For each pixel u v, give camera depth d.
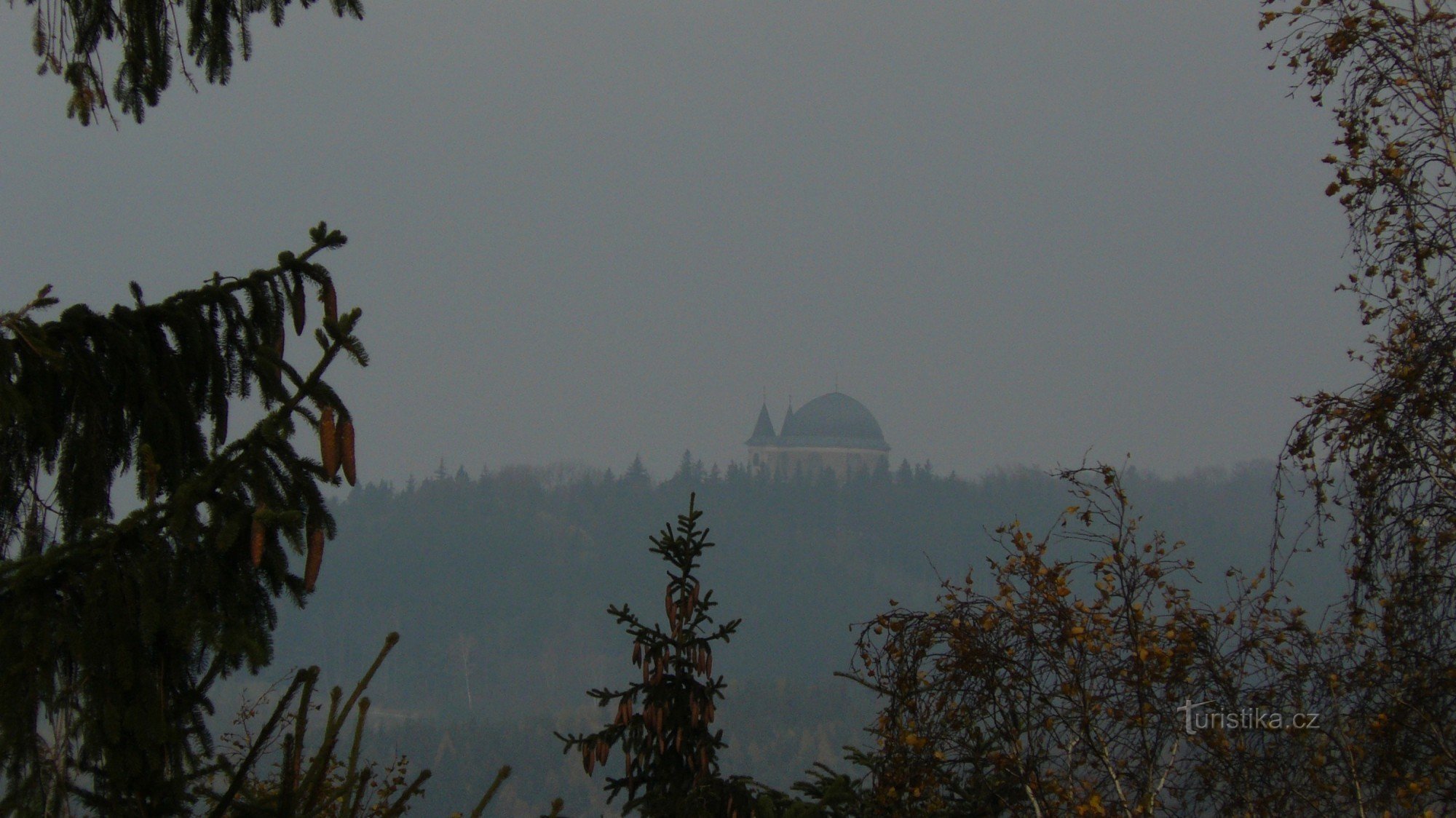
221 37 23.83
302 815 16.11
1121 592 31.56
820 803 27.91
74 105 22.73
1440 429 27.98
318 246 22.00
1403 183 29.39
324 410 17.55
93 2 22.08
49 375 18.69
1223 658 30.67
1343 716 29.30
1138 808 29.91
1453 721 27.03
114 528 16.48
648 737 35.00
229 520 16.27
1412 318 29.41
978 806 31.95
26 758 15.25
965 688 31.25
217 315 20.89
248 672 17.00
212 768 16.75
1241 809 29.70
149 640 15.67
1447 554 27.48
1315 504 29.73
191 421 20.08
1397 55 29.81
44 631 15.49
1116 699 30.86
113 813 15.84
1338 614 30.34
